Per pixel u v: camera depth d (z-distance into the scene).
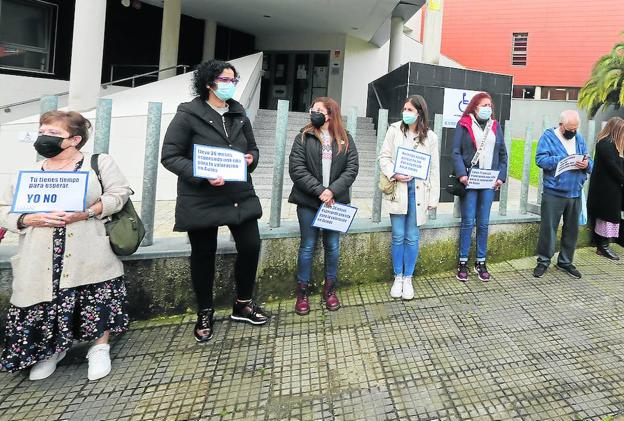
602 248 4.79
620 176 4.46
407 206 3.44
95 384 2.34
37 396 2.22
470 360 2.68
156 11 10.70
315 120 3.02
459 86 6.34
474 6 22.00
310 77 13.12
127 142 5.70
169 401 2.21
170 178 5.82
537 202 5.00
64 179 2.20
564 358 2.72
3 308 2.67
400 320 3.19
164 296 3.09
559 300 3.61
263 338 2.88
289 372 2.50
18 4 8.25
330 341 2.87
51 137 2.20
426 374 2.52
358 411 2.18
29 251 2.17
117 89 9.51
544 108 19.77
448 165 6.31
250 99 7.14
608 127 4.59
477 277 4.07
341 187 3.02
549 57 20.78
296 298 3.56
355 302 3.49
